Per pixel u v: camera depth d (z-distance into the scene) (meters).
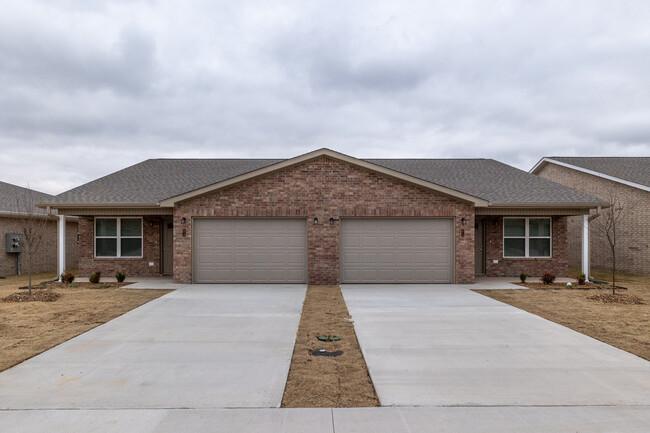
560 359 5.92
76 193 15.20
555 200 14.70
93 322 8.16
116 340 6.89
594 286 13.32
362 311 9.24
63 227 14.76
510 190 15.67
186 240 13.56
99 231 15.94
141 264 15.85
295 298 10.88
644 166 20.03
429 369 5.51
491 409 4.29
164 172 17.66
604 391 4.75
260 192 13.55
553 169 22.83
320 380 5.12
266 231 13.62
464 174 17.69
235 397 4.59
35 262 18.94
